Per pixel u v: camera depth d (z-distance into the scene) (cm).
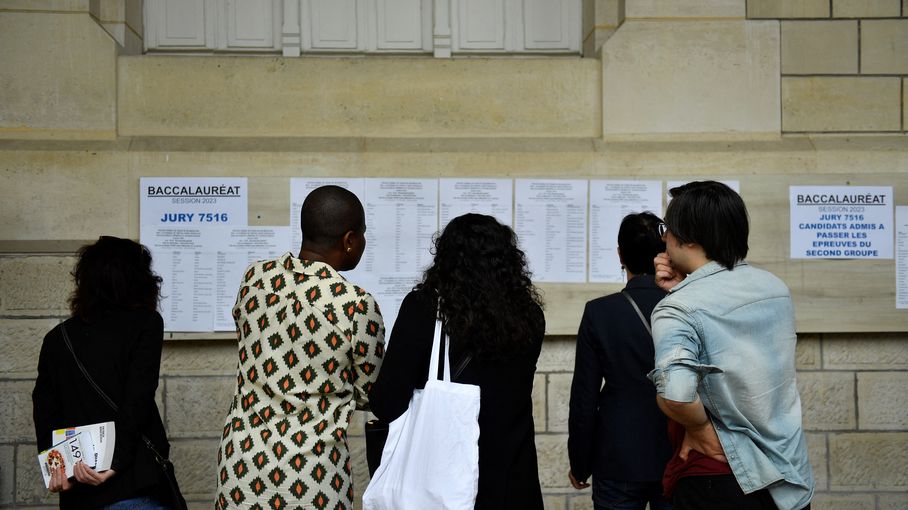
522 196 455
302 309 275
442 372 264
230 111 461
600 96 470
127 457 304
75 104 454
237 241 448
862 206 462
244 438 271
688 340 232
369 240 450
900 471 469
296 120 463
